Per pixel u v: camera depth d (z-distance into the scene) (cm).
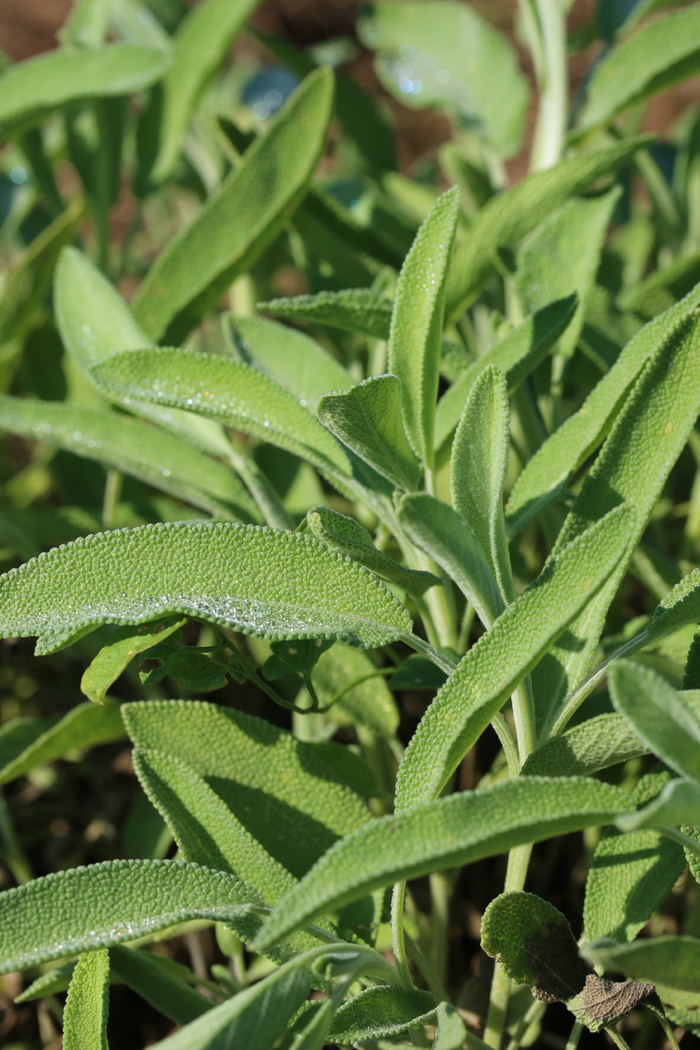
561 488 53
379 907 53
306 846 53
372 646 50
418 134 174
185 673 54
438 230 52
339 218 66
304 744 56
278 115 63
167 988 53
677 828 52
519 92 71
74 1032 50
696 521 65
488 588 50
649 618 58
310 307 57
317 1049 47
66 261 62
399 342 53
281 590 51
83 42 76
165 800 52
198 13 69
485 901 62
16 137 68
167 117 71
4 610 50
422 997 50
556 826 46
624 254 81
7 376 71
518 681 47
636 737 49
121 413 63
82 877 49
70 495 71
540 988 50
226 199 64
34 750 58
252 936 50
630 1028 59
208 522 51
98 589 50
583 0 178
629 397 52
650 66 65
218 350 83
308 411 55
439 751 49
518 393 60
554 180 61
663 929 60
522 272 61
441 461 56
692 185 76
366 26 79
